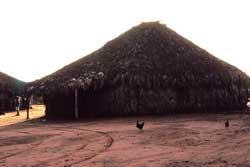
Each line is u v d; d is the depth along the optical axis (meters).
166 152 13.03
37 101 63.34
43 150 14.84
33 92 31.17
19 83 47.97
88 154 13.40
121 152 13.44
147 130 19.31
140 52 31.59
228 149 12.83
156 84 29.28
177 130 18.69
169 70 30.14
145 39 33.06
